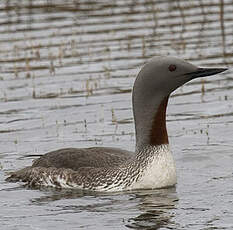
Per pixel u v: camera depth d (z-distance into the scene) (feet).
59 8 113.70
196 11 112.57
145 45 97.30
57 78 85.97
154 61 53.62
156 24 106.22
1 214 50.06
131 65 89.35
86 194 53.57
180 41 98.73
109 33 102.58
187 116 73.00
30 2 116.88
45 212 50.26
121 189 53.67
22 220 48.83
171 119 72.43
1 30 104.58
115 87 82.02
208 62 89.20
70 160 56.24
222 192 53.26
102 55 93.76
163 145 53.88
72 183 54.95
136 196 52.60
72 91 81.41
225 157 61.62
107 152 56.24
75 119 73.00
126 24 106.52
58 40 99.81
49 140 67.46
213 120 71.26
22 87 83.56
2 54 95.35
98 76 85.97
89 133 68.90
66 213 49.90
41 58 93.20
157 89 53.36
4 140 67.87
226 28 104.17
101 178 54.24
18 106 77.51
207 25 105.70
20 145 66.39
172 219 48.26
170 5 115.65
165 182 53.88
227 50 93.76
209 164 60.23
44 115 74.38
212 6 114.73
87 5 115.44
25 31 103.86
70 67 89.66
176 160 61.31
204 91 80.18
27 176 57.31
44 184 56.13
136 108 54.19
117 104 76.79
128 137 67.41
